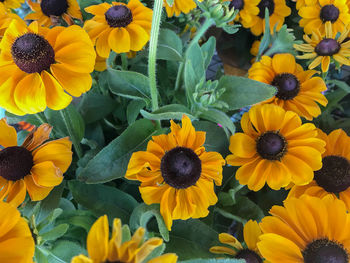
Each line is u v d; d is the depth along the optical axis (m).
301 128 0.27
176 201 0.23
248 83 0.29
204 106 0.28
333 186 0.27
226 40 0.56
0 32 0.26
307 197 0.22
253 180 0.27
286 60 0.34
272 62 0.34
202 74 0.33
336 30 0.41
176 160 0.22
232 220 0.36
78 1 0.36
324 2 0.41
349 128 0.37
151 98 0.30
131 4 0.31
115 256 0.12
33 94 0.21
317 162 0.26
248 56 0.56
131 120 0.32
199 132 0.25
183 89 0.36
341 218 0.22
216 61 0.62
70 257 0.20
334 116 0.51
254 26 0.48
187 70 0.29
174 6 0.33
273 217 0.22
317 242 0.22
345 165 0.27
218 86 0.30
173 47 0.33
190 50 0.32
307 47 0.37
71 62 0.22
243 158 0.28
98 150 0.32
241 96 0.29
